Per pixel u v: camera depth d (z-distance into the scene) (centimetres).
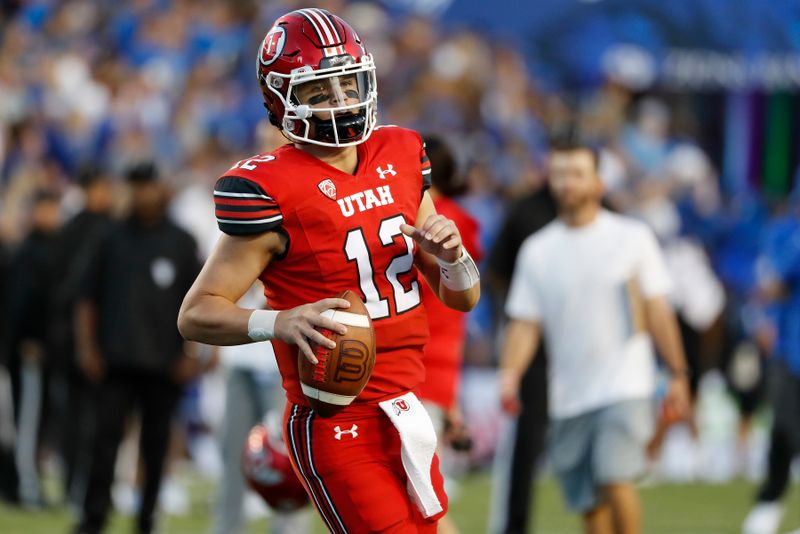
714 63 4622
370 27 5706
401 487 1446
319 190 1391
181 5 5578
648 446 2336
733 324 4259
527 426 2644
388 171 1438
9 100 4644
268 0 5703
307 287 1409
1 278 3528
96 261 2841
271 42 1395
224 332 1370
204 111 4956
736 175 5788
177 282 2859
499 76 5503
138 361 2791
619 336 2262
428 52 5631
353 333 1357
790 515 3356
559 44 4512
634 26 4544
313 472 1445
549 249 2316
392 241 1420
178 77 5219
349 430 1430
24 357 3469
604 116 5184
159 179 2859
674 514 3341
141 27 5375
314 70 1370
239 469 2470
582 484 2277
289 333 1340
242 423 2466
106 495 2798
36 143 4528
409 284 1447
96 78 5147
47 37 5316
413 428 1428
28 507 3394
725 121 5781
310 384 1365
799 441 3019
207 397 4138
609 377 2248
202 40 5450
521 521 2648
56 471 4272
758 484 3956
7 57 5056
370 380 1429
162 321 2833
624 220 2323
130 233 2853
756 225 4522
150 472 2841
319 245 1392
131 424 3225
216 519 2473
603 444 2236
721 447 4234
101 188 3403
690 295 4072
